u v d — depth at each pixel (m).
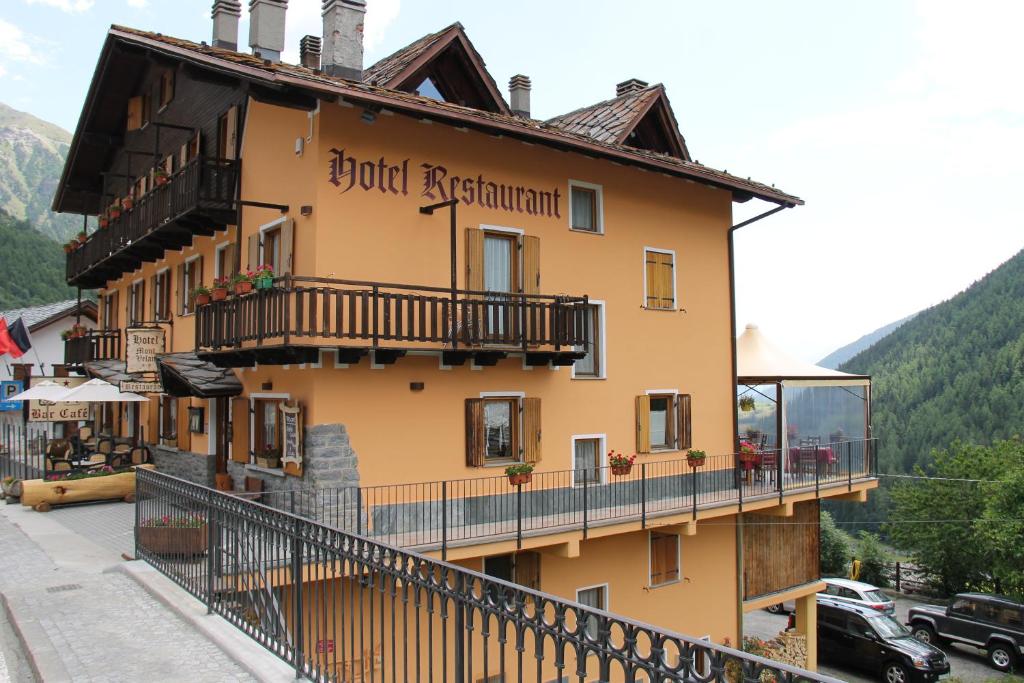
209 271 16.42
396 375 12.90
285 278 11.31
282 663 6.56
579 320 14.45
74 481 16.64
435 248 13.57
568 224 15.56
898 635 20.91
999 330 79.00
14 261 59.50
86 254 22.80
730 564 18.52
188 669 6.57
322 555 6.66
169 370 15.60
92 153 23.38
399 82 13.71
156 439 19.30
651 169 16.20
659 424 17.30
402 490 12.84
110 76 20.53
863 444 20.19
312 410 12.05
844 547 37.81
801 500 18.02
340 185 12.47
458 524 13.55
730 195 19.06
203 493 8.56
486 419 14.28
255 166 14.26
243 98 14.75
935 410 70.06
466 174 14.05
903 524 33.28
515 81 19.25
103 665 6.65
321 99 12.17
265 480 13.48
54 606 8.56
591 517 14.41
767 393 20.73
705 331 18.19
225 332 13.22
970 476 31.48
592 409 15.73
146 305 20.97
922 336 92.69
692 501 16.09
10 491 17.45
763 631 26.83
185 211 14.68
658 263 17.28
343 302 12.33
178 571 9.22
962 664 22.97
